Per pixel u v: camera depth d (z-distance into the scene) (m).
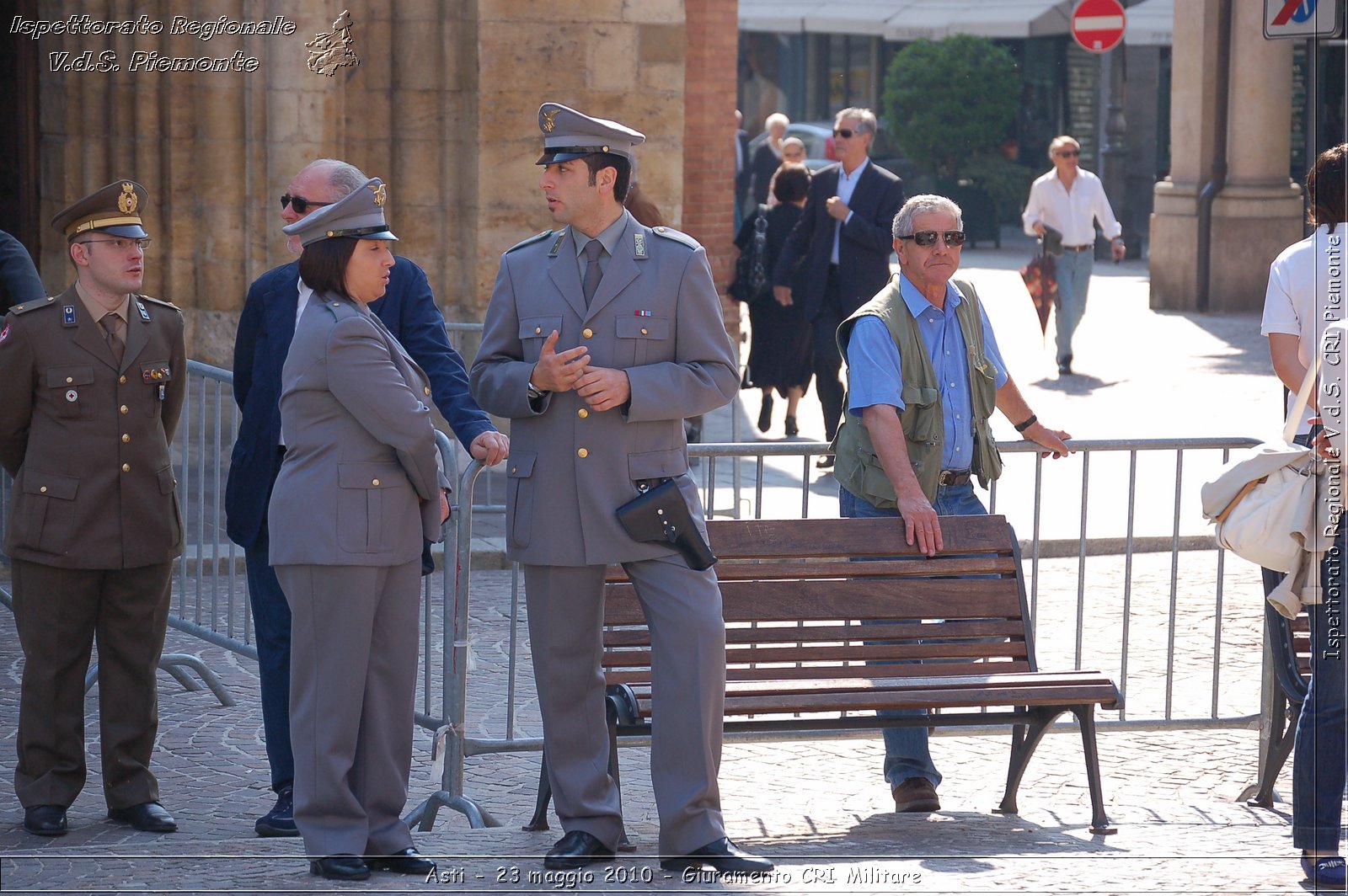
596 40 15.82
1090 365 23.86
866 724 7.87
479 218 15.77
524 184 15.80
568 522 6.84
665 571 6.88
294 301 7.69
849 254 16.22
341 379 6.72
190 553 11.66
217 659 11.00
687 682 6.79
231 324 16.14
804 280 18.03
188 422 10.40
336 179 7.40
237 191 15.99
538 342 6.88
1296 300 7.31
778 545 8.25
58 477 7.75
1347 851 6.77
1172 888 6.31
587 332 6.82
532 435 6.91
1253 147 29.97
